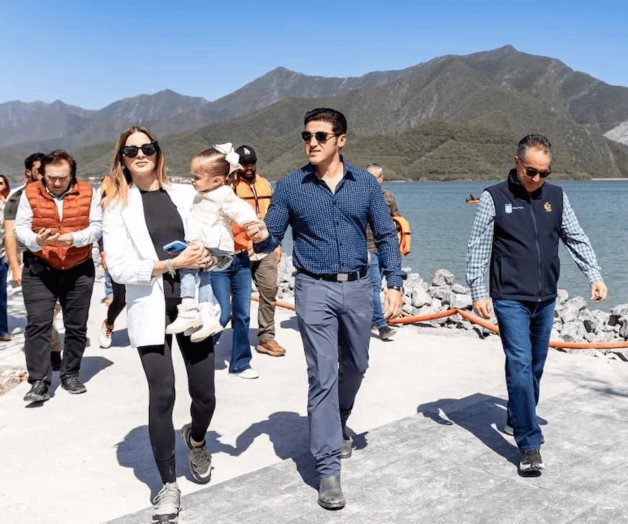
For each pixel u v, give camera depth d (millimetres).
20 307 10531
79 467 4371
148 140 3631
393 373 6527
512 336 4043
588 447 4355
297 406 5559
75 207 5621
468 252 4250
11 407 5590
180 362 7020
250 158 6387
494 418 4973
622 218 47875
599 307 14336
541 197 4141
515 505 3568
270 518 3463
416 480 3891
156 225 3643
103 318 9289
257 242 3709
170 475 3562
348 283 3793
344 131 3793
